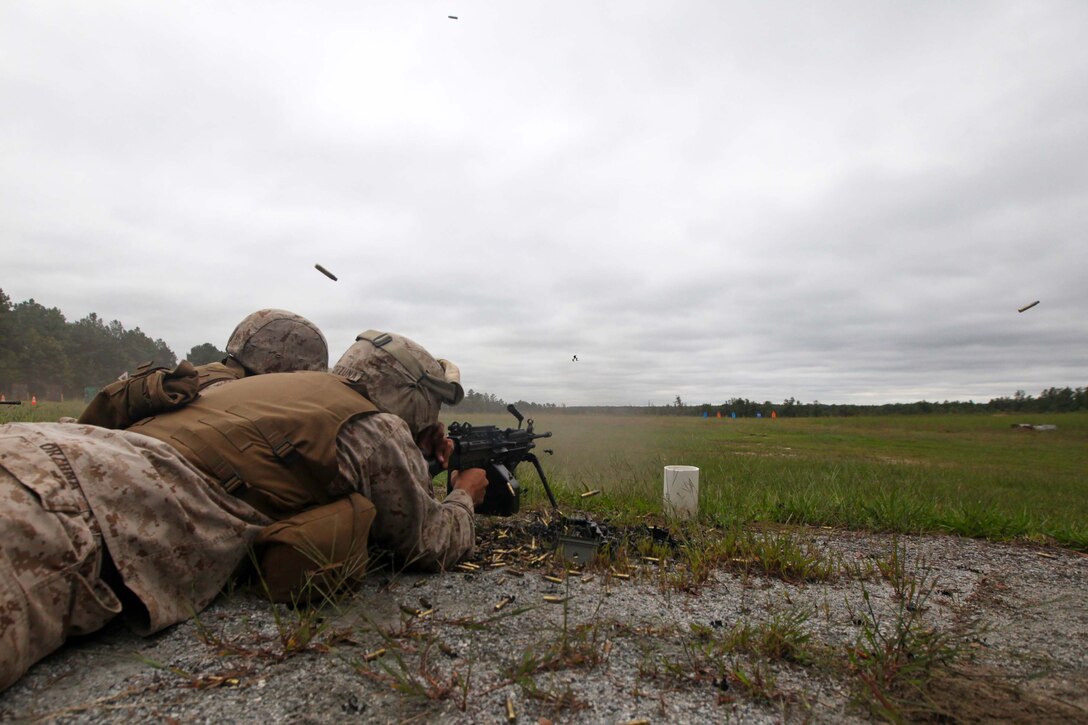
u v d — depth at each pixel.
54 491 1.95
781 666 2.20
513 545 3.82
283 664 2.04
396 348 3.41
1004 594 3.31
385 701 1.83
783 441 20.61
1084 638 2.62
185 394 2.68
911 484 8.23
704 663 2.19
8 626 1.75
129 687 1.87
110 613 2.07
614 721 1.77
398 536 2.95
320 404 2.74
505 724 1.73
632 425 27.19
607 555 3.46
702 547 3.82
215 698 1.82
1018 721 1.83
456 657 2.15
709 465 9.78
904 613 2.87
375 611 2.59
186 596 2.33
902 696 1.98
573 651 2.21
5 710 1.72
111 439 2.27
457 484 3.68
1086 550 4.66
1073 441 28.02
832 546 4.44
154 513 2.20
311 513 2.58
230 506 2.46
